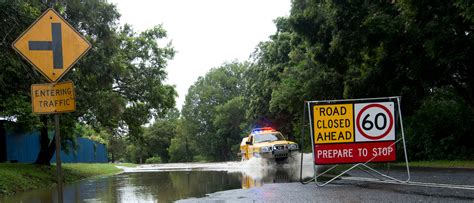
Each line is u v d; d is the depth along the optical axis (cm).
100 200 895
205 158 9275
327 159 895
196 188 1050
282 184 1002
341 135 898
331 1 1636
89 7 1428
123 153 10594
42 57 623
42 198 1001
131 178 1645
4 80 1277
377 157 897
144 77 2444
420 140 1625
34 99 606
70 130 2220
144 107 2536
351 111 902
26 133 2445
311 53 1941
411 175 1012
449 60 1320
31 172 1570
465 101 1670
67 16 1411
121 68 1655
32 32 621
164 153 11394
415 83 1677
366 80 1706
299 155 2008
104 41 1519
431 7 1319
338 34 1625
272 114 3894
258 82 4256
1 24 1084
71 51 634
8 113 1725
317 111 900
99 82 1584
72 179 1711
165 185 1203
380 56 1588
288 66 3331
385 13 1535
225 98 9112
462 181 843
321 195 764
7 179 1252
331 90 2233
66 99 613
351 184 910
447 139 1532
